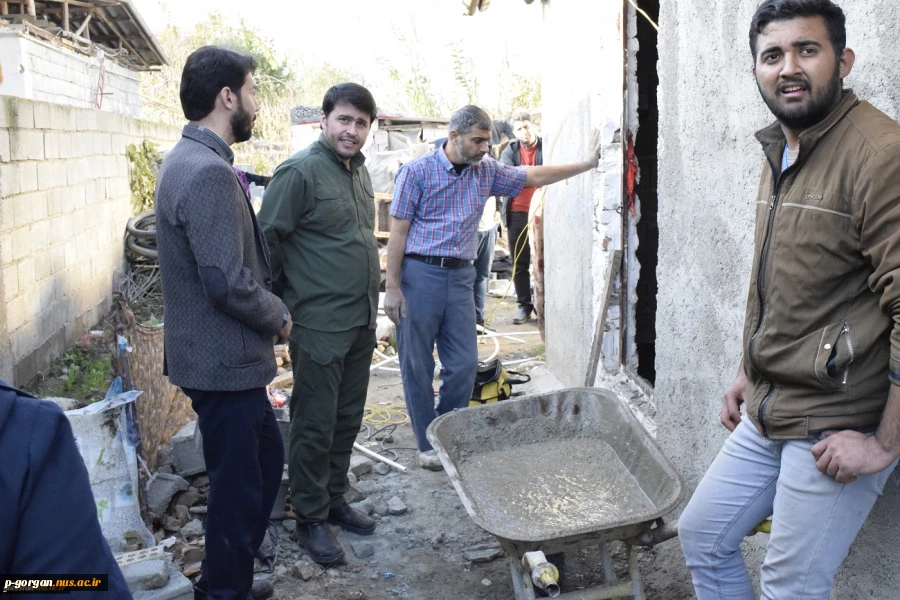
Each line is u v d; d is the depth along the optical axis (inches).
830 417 72.9
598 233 177.5
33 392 230.8
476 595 127.5
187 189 98.7
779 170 76.9
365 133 131.0
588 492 118.6
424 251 158.6
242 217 105.0
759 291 78.4
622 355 175.2
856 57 83.4
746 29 102.6
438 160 156.0
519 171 163.0
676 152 127.0
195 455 157.8
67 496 42.9
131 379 128.8
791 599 77.2
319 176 128.0
